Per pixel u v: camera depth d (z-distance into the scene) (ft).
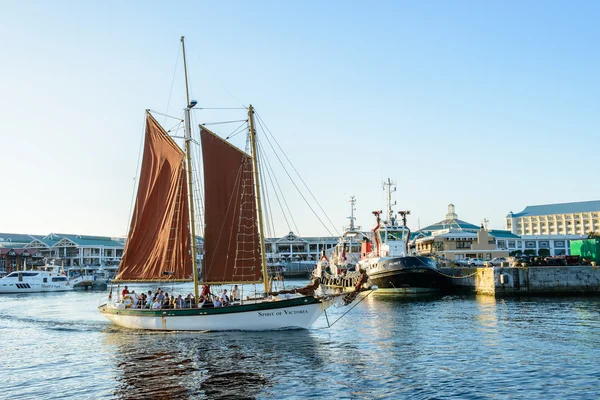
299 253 604.90
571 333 122.83
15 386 88.58
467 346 111.34
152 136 157.79
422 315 161.48
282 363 99.91
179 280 149.59
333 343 118.32
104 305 162.09
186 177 152.35
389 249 269.23
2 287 342.23
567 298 200.03
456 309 174.70
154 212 155.12
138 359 106.63
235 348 114.42
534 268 213.87
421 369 93.35
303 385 85.25
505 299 201.57
